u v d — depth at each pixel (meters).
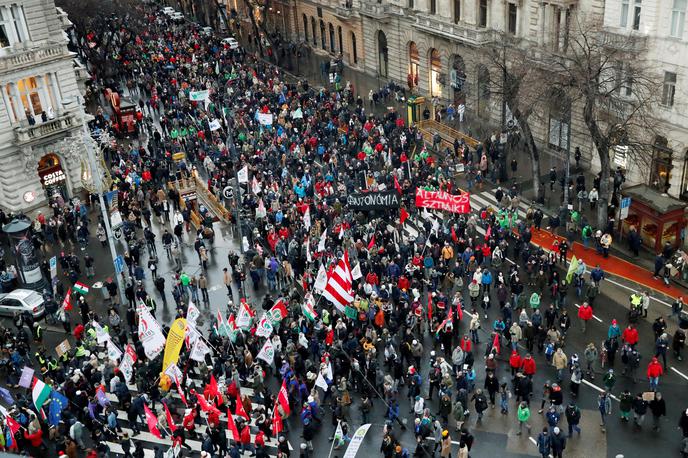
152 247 44.94
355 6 77.00
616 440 28.86
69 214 47.97
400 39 70.62
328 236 42.69
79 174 53.91
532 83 44.16
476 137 57.28
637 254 41.31
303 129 58.75
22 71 48.84
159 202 50.06
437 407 31.17
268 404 30.33
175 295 39.38
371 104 68.50
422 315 35.38
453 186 48.75
